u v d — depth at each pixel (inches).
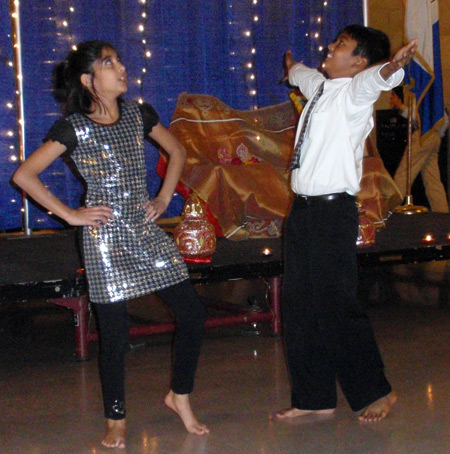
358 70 97.3
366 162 181.8
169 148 96.8
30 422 100.7
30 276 128.3
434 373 119.5
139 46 180.9
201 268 133.3
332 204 94.5
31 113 168.6
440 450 88.6
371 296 180.2
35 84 168.2
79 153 88.0
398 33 254.5
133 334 134.0
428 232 175.0
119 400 91.8
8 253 152.5
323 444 91.0
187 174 166.6
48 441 93.7
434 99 246.8
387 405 99.7
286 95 202.1
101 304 89.9
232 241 163.5
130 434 95.5
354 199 96.8
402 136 253.1
